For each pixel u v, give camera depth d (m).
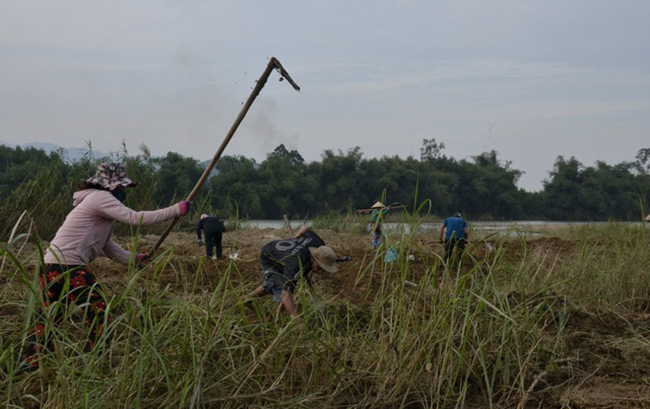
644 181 99.19
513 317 5.38
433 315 5.03
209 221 10.68
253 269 9.44
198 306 5.12
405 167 89.06
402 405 4.54
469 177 95.69
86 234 4.97
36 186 13.57
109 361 4.24
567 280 7.16
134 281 4.37
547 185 98.88
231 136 6.13
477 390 5.00
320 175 82.50
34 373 4.07
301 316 4.78
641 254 9.16
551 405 4.73
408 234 5.26
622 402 4.73
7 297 6.31
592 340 6.05
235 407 4.29
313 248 5.81
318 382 4.73
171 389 4.01
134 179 16.02
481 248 11.59
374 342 5.28
